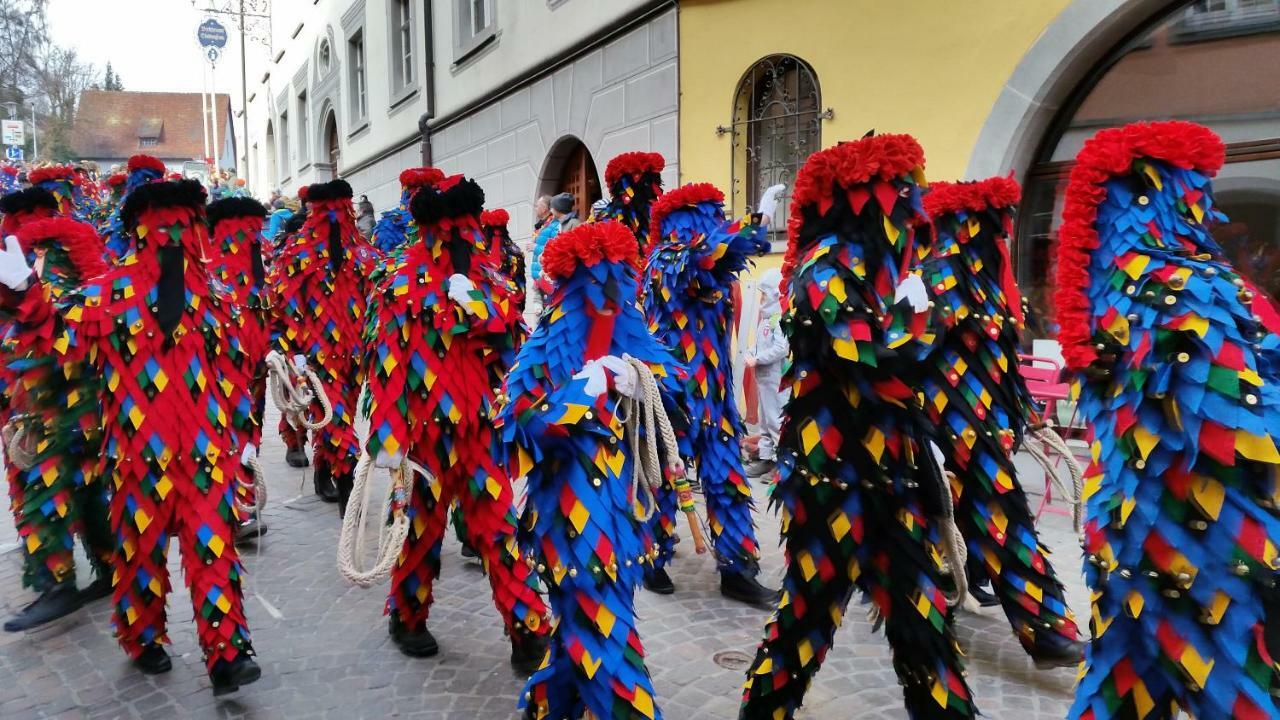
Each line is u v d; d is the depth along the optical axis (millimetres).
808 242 2588
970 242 3654
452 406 3309
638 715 2500
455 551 5086
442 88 13133
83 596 4266
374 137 16344
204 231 3412
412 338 3273
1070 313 2260
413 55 14375
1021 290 6133
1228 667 2000
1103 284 2213
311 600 4352
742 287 7574
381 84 15766
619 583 2617
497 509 3395
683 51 7734
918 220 2523
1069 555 4695
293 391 4879
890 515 2510
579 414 2568
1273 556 1946
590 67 9195
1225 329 1979
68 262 4145
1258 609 1986
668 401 2885
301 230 5723
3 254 3357
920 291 2443
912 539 2488
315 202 5617
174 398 3225
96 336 3205
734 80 7398
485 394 3377
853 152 2432
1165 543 2064
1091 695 2254
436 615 4137
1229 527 1986
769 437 6434
